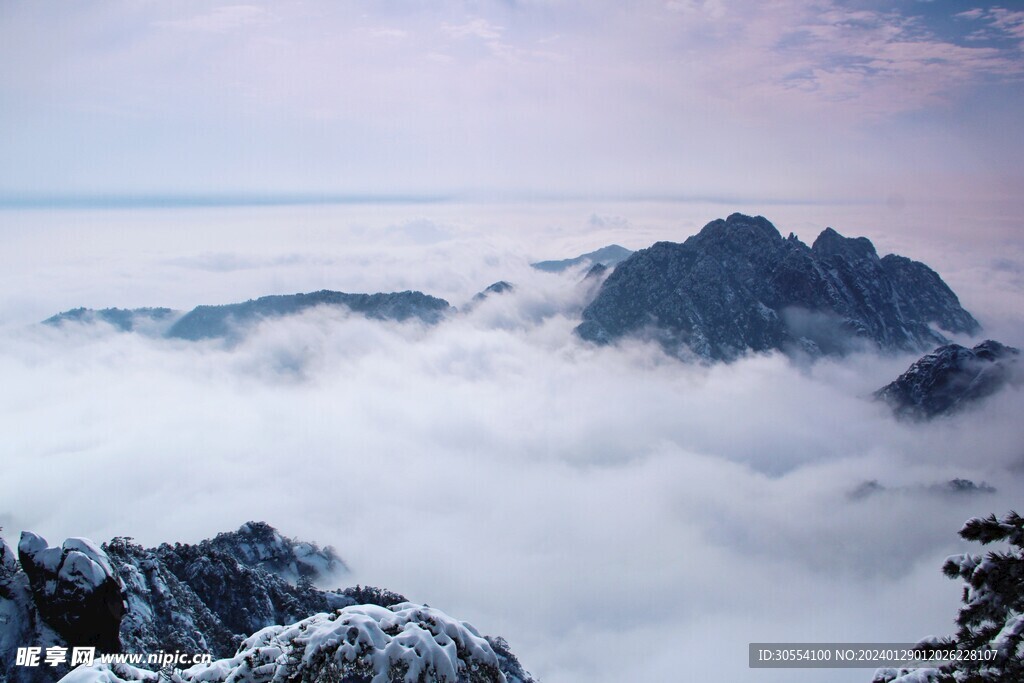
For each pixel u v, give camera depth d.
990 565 10.66
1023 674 10.05
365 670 13.36
